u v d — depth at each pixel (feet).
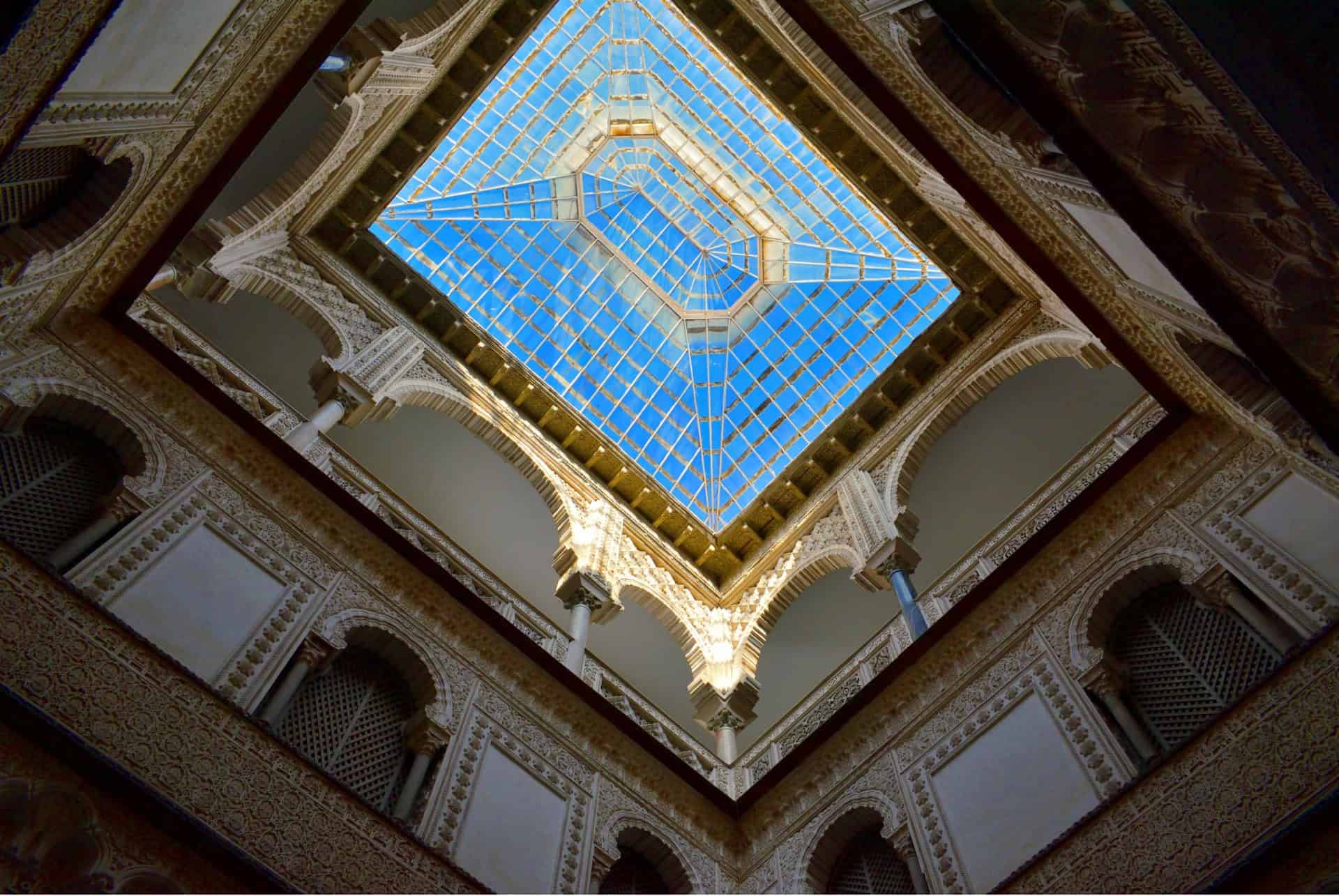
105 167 28.96
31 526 28.63
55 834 21.83
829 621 55.26
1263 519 31.55
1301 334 21.53
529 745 34.81
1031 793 30.91
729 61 48.16
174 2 24.44
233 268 43.98
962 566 45.09
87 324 32.68
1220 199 20.30
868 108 40.47
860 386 55.11
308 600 32.27
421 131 48.62
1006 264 47.44
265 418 41.39
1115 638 33.55
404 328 49.83
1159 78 19.16
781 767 38.58
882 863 34.88
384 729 32.45
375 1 44.50
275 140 47.34
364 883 26.25
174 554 30.07
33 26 18.90
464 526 55.06
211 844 23.41
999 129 27.27
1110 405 50.39
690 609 51.42
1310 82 17.08
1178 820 26.27
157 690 25.62
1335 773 24.26
